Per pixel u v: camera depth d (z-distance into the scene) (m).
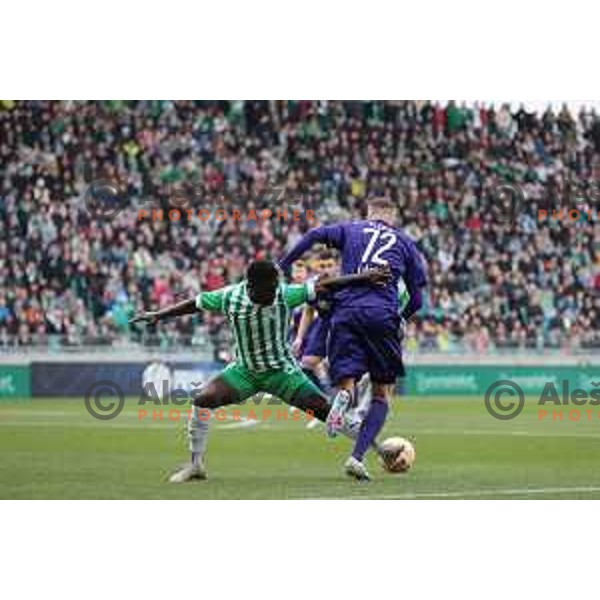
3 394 45.16
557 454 21.08
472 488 15.58
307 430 27.05
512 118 58.03
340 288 15.85
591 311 54.38
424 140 57.28
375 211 16.83
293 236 53.56
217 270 51.28
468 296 53.16
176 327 48.09
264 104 56.28
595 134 58.28
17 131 52.47
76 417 31.22
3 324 46.97
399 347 16.34
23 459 19.44
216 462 19.39
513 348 50.72
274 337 15.86
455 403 41.28
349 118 57.03
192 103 55.44
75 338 46.38
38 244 49.91
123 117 54.09
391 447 17.30
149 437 24.31
